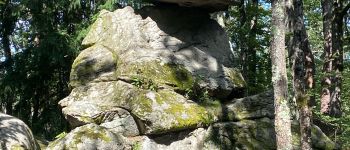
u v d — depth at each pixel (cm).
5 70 1530
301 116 875
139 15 1001
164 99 855
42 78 1509
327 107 1234
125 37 958
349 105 1362
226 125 873
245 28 1398
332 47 1270
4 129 786
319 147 891
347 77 1320
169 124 820
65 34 1396
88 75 933
